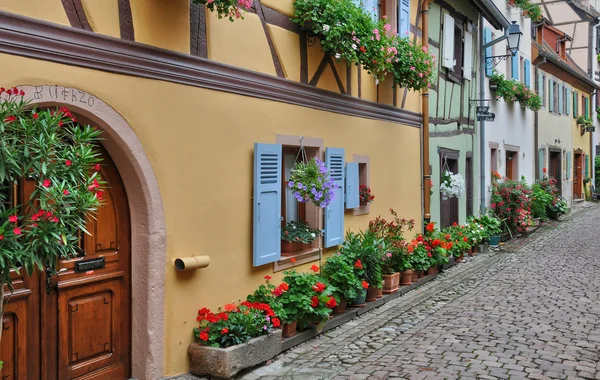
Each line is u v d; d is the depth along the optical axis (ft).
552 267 32.91
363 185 25.36
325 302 18.88
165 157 14.58
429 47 33.71
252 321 16.01
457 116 39.32
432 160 34.37
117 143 13.39
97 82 12.67
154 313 14.37
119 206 14.17
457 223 39.14
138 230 14.33
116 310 14.19
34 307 12.22
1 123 8.14
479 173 44.52
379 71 23.88
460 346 17.85
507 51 52.70
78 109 12.29
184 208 15.26
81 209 8.68
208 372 14.97
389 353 17.30
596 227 53.88
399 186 29.37
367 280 23.02
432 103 34.30
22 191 11.51
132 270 14.44
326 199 19.54
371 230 25.80
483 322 20.81
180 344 15.16
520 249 40.83
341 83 23.29
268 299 17.62
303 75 20.59
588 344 18.08
